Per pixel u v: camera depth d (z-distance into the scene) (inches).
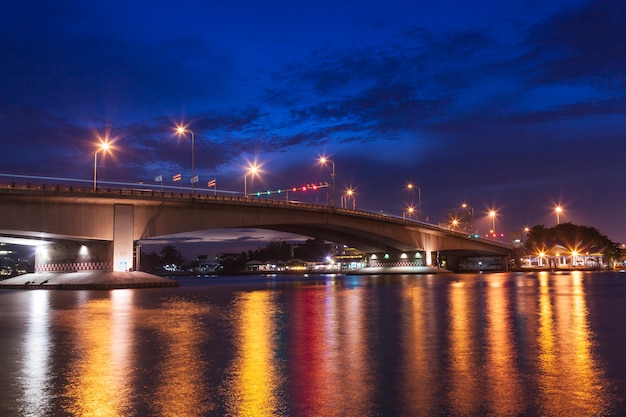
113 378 574.6
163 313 1362.0
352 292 2397.9
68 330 1003.3
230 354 718.5
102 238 3179.1
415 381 551.5
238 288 3097.9
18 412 448.8
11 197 2817.4
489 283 3358.8
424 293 2229.3
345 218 5027.1
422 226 6102.4
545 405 458.6
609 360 654.5
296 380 560.4
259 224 4185.5
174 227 3545.8
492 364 634.2
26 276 3607.3
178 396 497.7
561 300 1700.3
